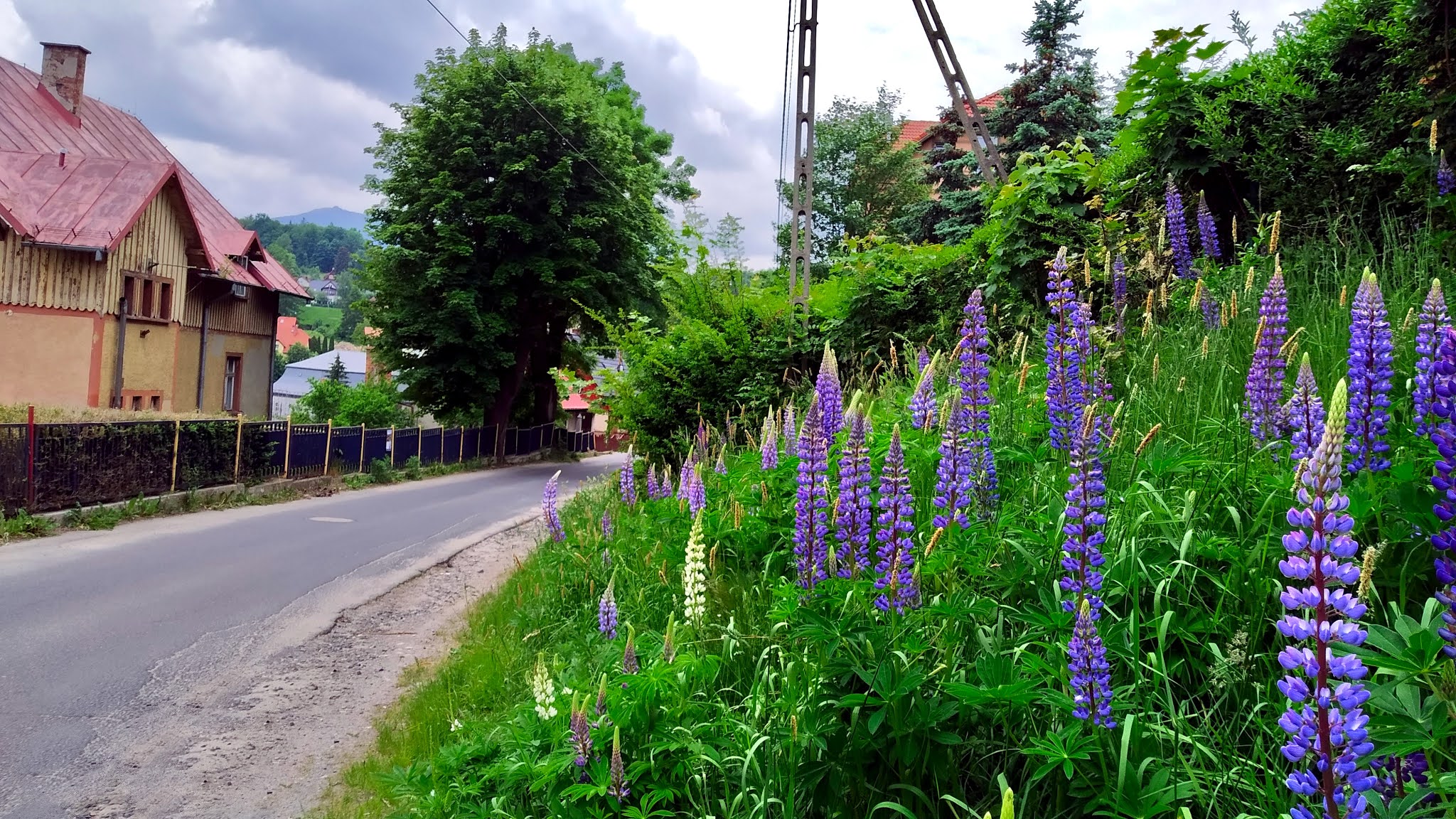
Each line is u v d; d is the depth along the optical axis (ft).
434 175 99.35
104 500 46.03
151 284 81.87
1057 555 11.09
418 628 26.84
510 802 12.60
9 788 15.85
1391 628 8.84
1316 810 6.76
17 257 70.64
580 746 11.16
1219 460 13.05
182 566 34.71
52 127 90.48
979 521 12.88
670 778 11.07
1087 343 15.51
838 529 12.75
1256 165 25.80
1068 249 27.12
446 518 52.24
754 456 21.94
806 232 39.50
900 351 31.89
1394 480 9.76
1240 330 17.90
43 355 72.43
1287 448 12.27
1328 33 26.14
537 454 121.29
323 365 297.53
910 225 106.22
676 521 21.01
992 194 34.99
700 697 13.08
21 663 22.43
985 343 14.97
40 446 41.96
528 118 99.71
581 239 99.30
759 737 10.89
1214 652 9.50
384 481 75.25
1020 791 9.04
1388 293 17.54
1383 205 21.65
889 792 9.45
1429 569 9.37
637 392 36.37
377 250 101.35
